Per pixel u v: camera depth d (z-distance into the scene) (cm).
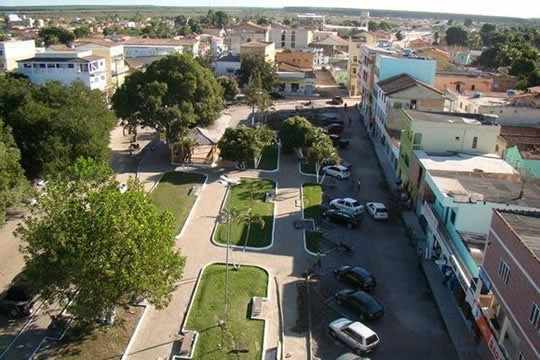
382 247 4566
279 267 4116
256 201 5428
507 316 2800
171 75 7062
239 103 10556
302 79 11888
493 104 7050
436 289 3875
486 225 3841
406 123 5772
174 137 6806
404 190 5725
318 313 3550
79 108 5738
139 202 3128
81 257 2834
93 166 3566
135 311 3456
